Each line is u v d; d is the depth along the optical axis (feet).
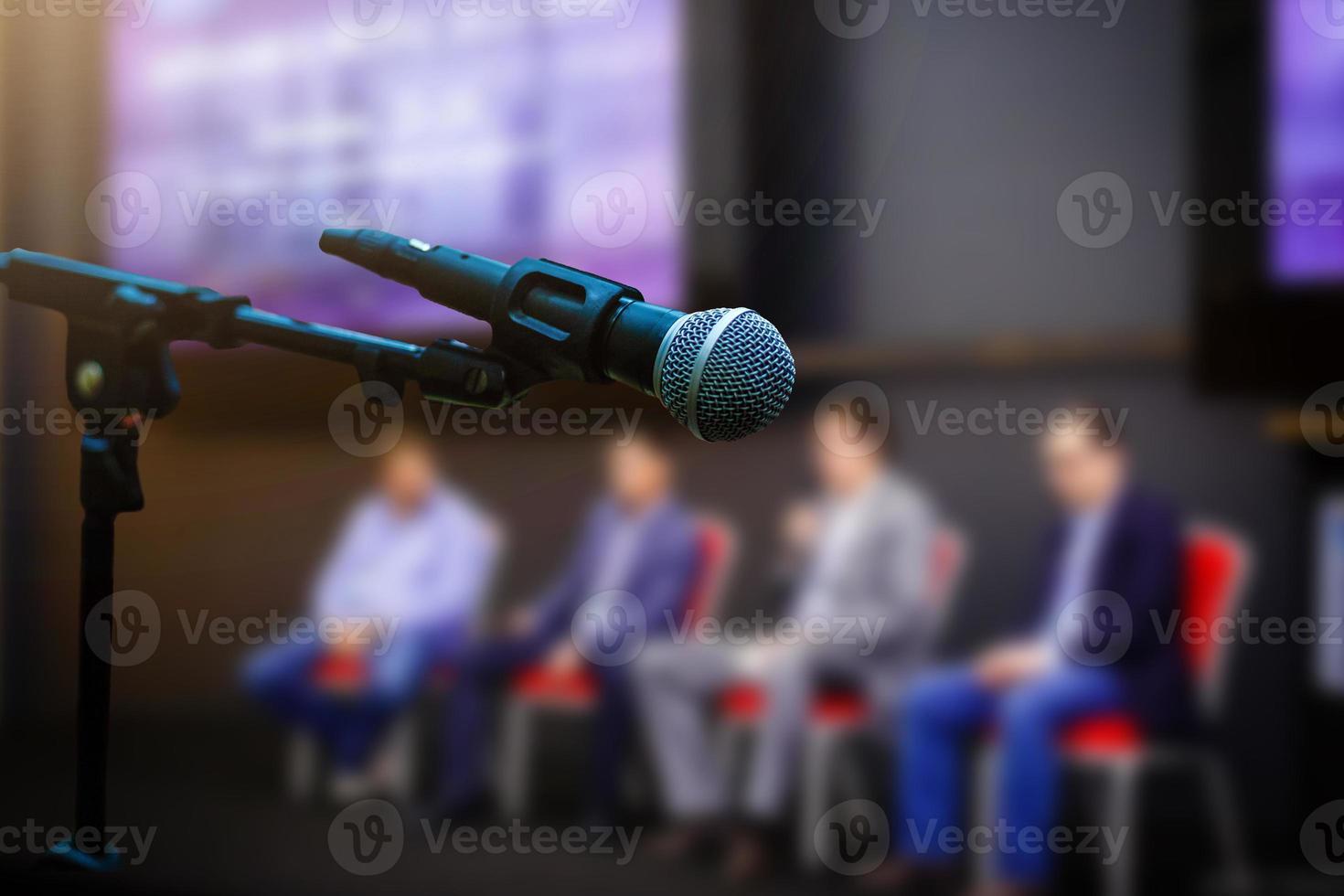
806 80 9.36
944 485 8.89
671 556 9.09
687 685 8.84
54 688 11.44
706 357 2.37
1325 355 8.08
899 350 9.07
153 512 11.10
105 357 2.87
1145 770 8.11
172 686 11.04
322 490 10.75
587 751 9.44
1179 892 8.02
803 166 9.37
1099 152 8.61
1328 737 7.94
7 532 11.51
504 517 10.01
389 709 9.91
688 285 9.68
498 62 10.21
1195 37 8.36
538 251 10.13
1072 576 7.66
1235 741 8.05
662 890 8.81
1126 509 7.40
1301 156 8.13
